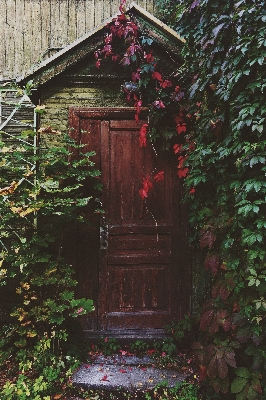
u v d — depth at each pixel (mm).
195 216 4055
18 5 5035
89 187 4305
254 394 2811
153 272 4398
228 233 3156
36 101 4633
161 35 4176
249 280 2973
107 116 4344
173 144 4398
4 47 5016
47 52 5027
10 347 3916
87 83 4355
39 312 3789
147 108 4285
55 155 3877
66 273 3863
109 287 4355
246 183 2941
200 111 3850
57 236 4289
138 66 4277
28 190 3779
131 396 3354
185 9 4004
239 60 3008
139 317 4340
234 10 3123
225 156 3334
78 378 3525
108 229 4352
